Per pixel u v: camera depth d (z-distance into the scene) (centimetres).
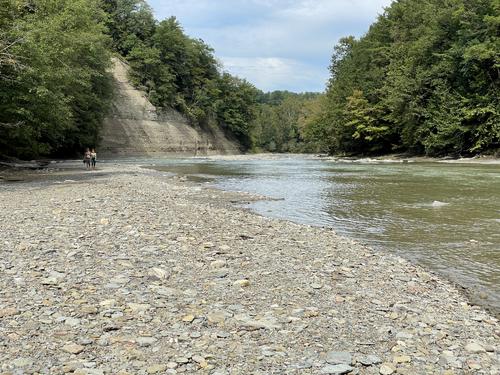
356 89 7306
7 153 4347
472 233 1356
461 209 1791
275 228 1329
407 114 5853
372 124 7006
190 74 10619
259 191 2469
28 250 925
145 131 8550
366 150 7675
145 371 486
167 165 5100
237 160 6794
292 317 655
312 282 824
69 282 741
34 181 2691
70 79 3828
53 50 3391
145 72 9312
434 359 553
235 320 635
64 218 1294
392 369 518
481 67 5044
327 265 944
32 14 3509
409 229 1427
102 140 7538
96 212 1408
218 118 11275
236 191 2441
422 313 706
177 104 9838
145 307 657
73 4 4756
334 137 7950
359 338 600
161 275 806
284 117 16600
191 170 4253
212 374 489
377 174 3569
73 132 5888
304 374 497
